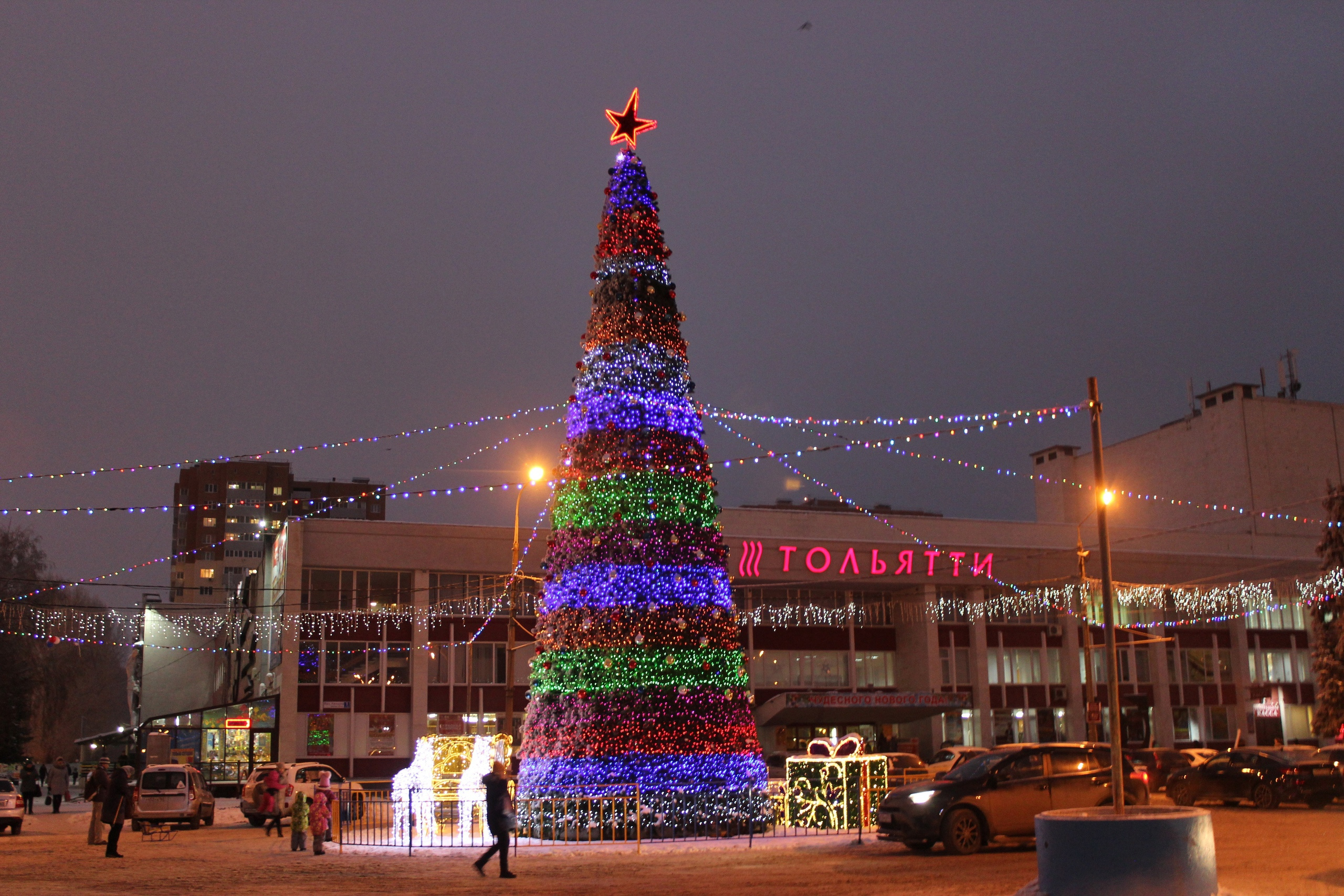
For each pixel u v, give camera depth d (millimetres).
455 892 14594
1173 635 58375
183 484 131125
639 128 24844
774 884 14766
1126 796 19422
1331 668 40781
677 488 22844
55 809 35875
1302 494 62750
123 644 63562
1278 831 20797
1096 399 14445
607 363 23375
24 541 56094
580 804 21469
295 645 44844
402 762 45125
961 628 54188
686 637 22297
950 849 18094
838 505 67438
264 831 27438
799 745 51000
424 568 46938
